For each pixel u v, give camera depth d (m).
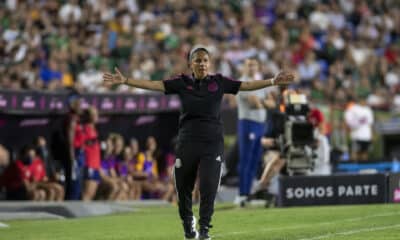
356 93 80.56
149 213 43.44
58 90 51.81
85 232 33.25
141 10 81.31
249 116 43.75
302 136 42.50
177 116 58.44
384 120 74.06
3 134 51.06
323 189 42.62
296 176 42.88
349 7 95.44
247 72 43.88
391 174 42.25
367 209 38.50
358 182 42.41
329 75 83.31
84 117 49.91
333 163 59.22
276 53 79.75
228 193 55.25
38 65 61.44
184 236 28.92
